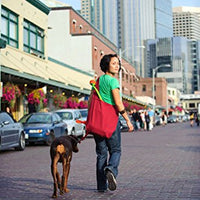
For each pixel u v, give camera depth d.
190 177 8.31
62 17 46.91
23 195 6.55
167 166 10.19
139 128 35.44
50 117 18.80
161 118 54.75
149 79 108.94
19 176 8.70
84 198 6.21
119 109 6.32
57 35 46.81
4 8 24.98
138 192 6.67
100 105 6.39
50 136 17.66
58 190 6.95
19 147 15.45
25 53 27.53
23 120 18.67
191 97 163.88
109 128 6.32
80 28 49.84
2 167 10.34
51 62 33.09
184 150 14.84
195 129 36.19
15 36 26.66
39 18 30.59
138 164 10.63
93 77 45.94
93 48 47.59
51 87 30.45
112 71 6.68
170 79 183.75
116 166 6.39
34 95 24.25
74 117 22.62
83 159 12.05
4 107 25.03
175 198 6.15
